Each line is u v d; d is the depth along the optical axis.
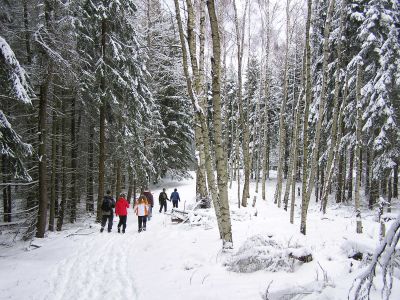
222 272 7.42
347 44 21.77
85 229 15.71
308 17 13.98
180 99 30.02
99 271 8.83
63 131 18.88
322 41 22.30
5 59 9.35
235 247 9.46
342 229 15.97
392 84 20.00
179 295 6.41
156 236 12.27
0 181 18.23
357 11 20.84
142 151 23.23
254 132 33.19
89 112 19.30
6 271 9.21
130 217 19.94
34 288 7.81
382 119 20.72
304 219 13.60
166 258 9.23
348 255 7.47
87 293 7.25
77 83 14.62
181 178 34.22
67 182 20.31
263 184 27.08
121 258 10.02
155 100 25.73
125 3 17.53
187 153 33.62
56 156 18.59
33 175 17.39
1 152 10.09
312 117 26.02
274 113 42.62
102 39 17.34
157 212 21.36
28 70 13.56
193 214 14.06
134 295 6.85
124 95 18.69
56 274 8.77
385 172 20.98
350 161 26.70
